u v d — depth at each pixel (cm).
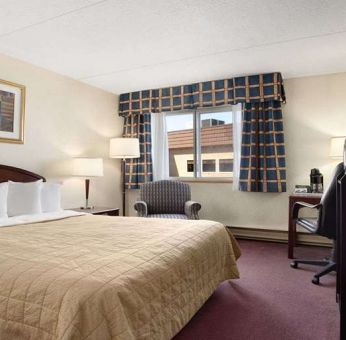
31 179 332
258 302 220
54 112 371
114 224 236
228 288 247
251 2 222
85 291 112
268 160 388
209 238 216
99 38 280
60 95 379
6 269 130
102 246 165
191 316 176
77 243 171
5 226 229
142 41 286
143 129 466
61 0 218
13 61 324
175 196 402
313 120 384
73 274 122
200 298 190
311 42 288
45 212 302
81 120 412
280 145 385
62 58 329
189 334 178
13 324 117
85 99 420
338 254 172
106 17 242
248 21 249
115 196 475
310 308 211
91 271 125
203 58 330
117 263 138
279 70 370
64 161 385
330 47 300
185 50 308
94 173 380
